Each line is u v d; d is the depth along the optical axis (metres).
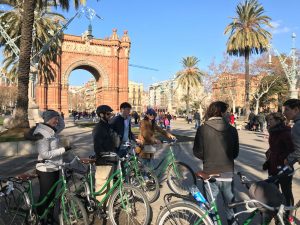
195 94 77.44
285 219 3.99
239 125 35.78
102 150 6.44
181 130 33.03
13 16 28.30
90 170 6.43
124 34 71.62
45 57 34.44
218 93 64.62
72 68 66.62
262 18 39.94
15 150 14.42
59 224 5.80
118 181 6.11
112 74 69.88
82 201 5.97
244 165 12.31
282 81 65.69
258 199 4.12
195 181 8.16
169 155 8.70
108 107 6.61
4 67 37.41
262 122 31.36
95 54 68.50
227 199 5.01
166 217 4.52
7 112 104.19
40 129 5.57
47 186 5.69
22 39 17.42
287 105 5.24
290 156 5.07
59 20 33.78
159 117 35.81
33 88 24.72
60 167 5.70
